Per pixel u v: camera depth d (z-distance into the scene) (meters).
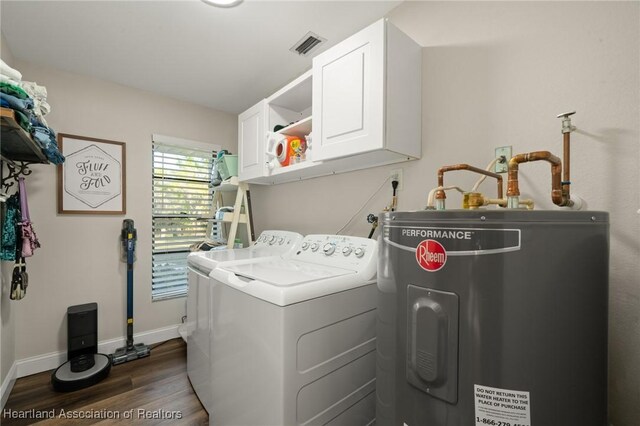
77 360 1.99
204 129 2.89
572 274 0.60
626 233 0.89
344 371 1.17
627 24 0.90
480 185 1.24
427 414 0.68
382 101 1.22
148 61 2.07
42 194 2.09
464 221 0.63
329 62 1.45
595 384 0.62
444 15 1.39
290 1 1.52
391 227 0.78
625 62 0.91
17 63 2.01
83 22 1.66
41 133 1.44
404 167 1.54
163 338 2.60
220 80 2.36
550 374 0.58
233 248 2.29
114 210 2.37
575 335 0.60
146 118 2.55
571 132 1.00
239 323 1.17
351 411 1.20
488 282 0.60
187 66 2.14
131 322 2.33
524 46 1.13
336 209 1.95
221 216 2.49
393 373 0.77
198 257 1.74
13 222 1.61
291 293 1.00
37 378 1.96
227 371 1.26
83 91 2.25
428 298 0.68
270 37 1.82
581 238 0.61
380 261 0.84
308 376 1.04
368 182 1.74
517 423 0.59
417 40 1.50
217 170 2.71
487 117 1.23
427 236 0.69
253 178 2.21
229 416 1.24
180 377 1.98
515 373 0.59
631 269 0.88
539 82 1.09
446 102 1.37
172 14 1.60
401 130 1.32
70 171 2.19
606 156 0.93
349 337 1.20
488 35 1.24
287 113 2.15
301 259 1.66
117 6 1.53
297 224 2.30
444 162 1.37
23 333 2.01
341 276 1.21
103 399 1.73
